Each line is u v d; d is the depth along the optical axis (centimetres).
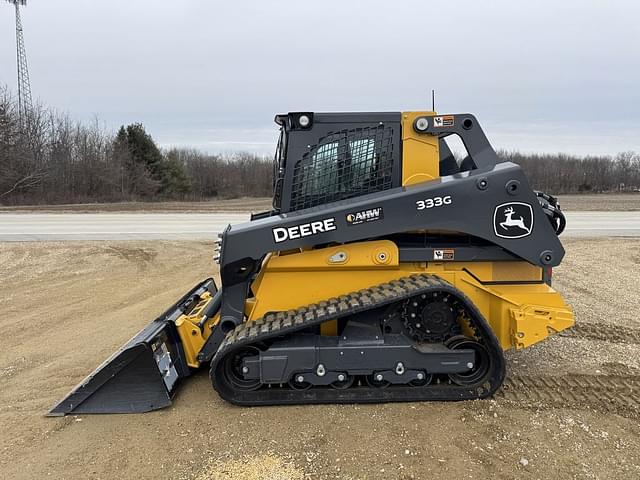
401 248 421
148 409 402
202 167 5947
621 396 420
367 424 375
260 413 395
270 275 424
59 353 548
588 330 593
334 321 428
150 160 4766
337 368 398
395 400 404
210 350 443
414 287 388
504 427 370
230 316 424
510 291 430
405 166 426
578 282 852
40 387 461
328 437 359
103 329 632
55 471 327
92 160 4181
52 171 3844
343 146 427
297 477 316
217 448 349
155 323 452
